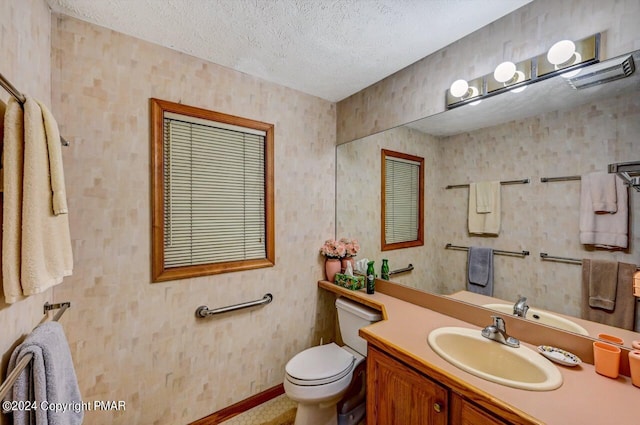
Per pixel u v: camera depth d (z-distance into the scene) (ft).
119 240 4.77
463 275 5.22
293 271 7.04
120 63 4.75
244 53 5.42
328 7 4.17
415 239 6.01
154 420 5.13
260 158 6.54
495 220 4.79
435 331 4.47
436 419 3.52
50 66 4.16
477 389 3.03
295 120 7.06
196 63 5.54
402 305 5.89
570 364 3.51
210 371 5.76
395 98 6.38
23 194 2.68
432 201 5.71
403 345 4.04
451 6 4.21
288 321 6.95
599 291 3.69
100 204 4.61
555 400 2.85
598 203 3.70
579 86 3.82
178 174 5.43
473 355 4.25
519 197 4.49
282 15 4.33
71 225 4.39
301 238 7.20
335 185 7.90
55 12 4.23
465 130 5.15
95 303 4.59
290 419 5.96
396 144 6.38
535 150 4.28
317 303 7.52
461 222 5.26
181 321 5.40
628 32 3.41
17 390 2.60
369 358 4.52
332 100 7.76
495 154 4.75
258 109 6.40
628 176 3.46
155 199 5.06
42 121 2.95
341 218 7.76
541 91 4.18
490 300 4.83
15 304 2.91
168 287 5.26
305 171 7.27
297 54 5.47
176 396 5.35
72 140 4.38
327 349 6.07
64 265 3.30
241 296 6.17
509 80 4.45
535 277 4.32
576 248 3.90
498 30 4.58
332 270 7.37
